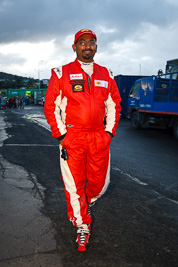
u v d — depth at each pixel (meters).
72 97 2.20
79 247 2.29
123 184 4.10
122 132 10.81
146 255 2.27
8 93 49.69
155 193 3.75
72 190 2.27
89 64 2.25
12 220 2.83
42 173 4.57
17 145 7.21
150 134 10.31
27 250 2.30
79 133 2.23
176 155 6.41
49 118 2.25
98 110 2.24
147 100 10.70
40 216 2.94
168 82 9.94
